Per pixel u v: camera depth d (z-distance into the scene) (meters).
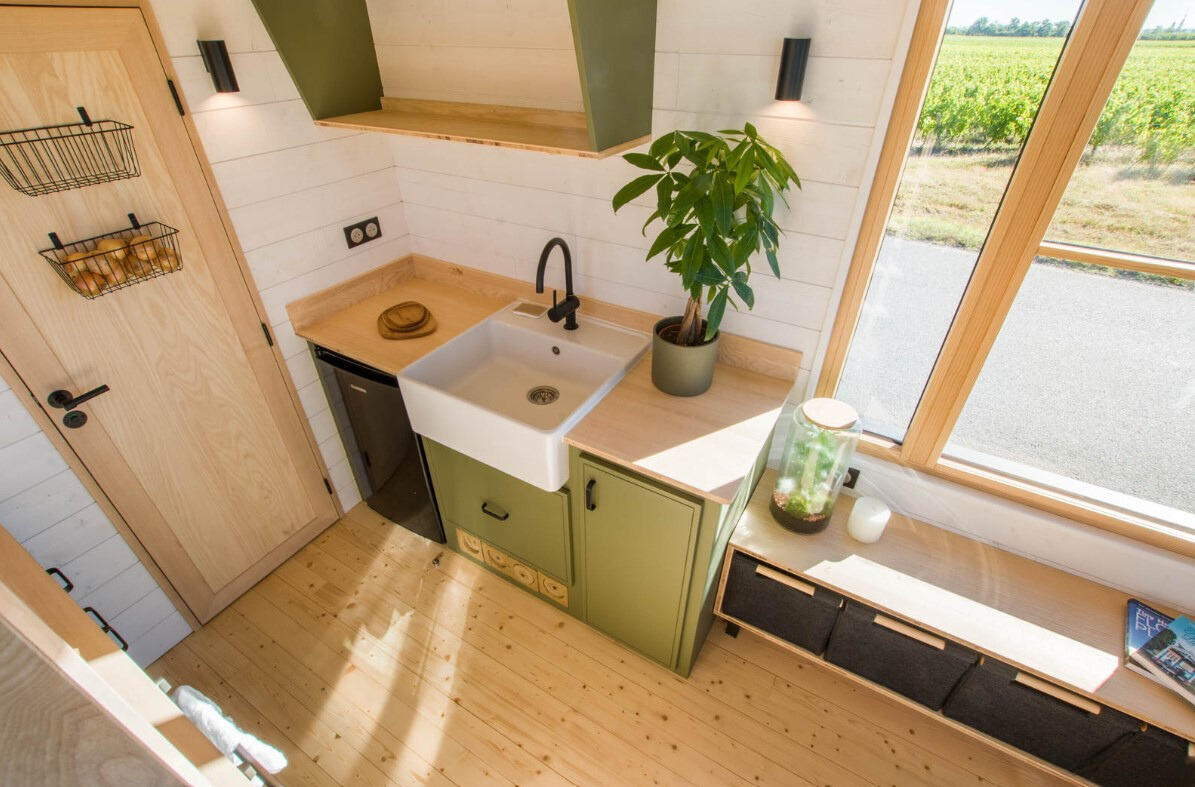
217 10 1.58
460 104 1.89
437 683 1.89
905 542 1.69
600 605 1.95
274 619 2.09
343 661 1.95
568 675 1.92
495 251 2.21
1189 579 1.43
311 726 1.77
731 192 1.31
